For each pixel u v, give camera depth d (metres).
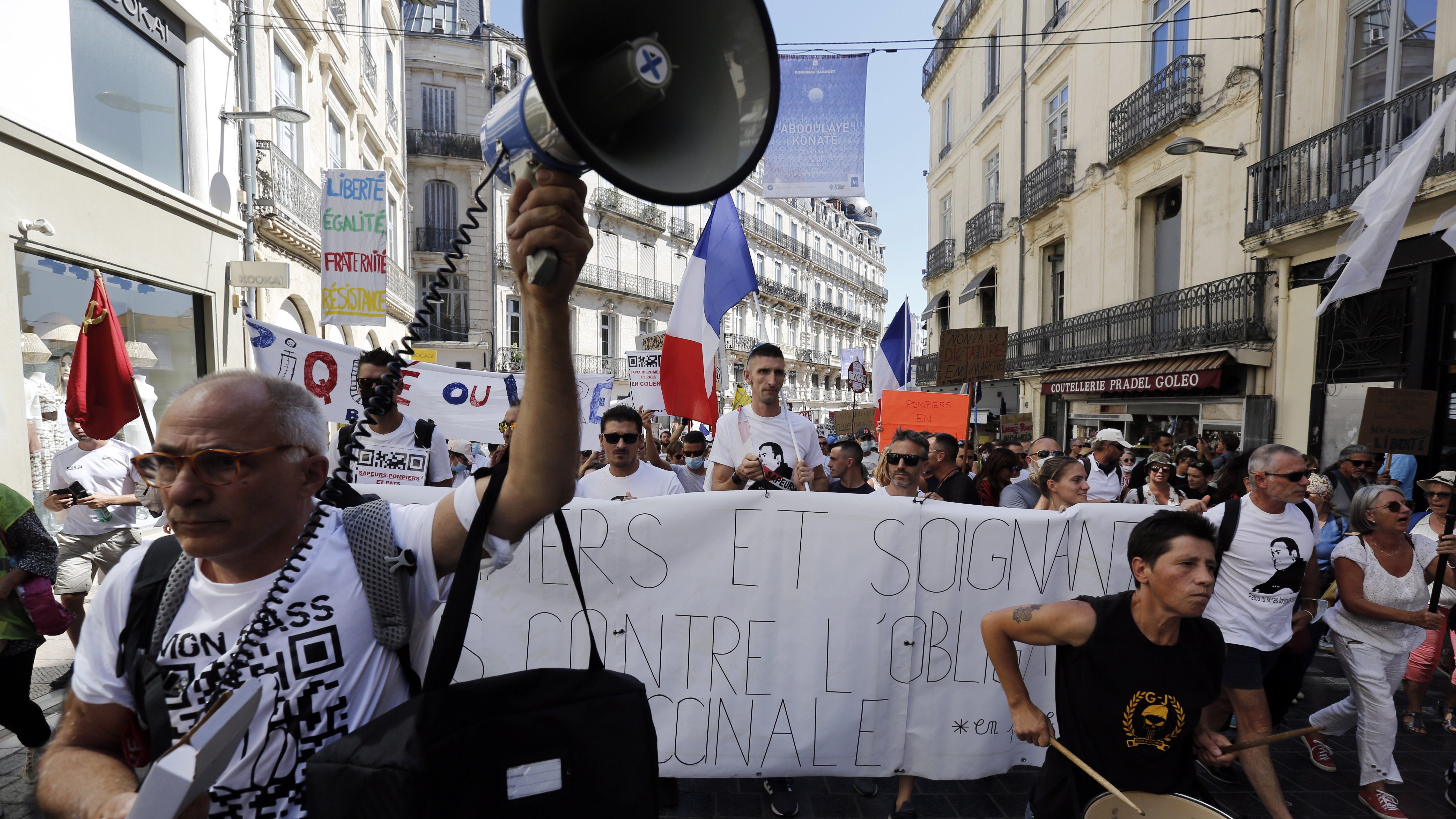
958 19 20.95
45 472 6.20
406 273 20.95
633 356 8.72
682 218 37.50
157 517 3.25
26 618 3.12
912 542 3.16
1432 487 4.44
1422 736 4.27
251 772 1.12
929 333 24.08
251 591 1.19
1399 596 3.36
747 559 3.09
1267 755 3.11
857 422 17.33
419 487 3.21
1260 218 9.53
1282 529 3.22
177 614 1.20
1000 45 18.14
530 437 1.16
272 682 1.15
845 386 58.22
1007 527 3.23
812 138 6.67
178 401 1.17
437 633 1.12
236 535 1.15
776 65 1.09
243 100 9.71
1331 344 8.80
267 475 1.17
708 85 1.12
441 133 27.42
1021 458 6.79
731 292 4.59
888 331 6.68
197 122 8.72
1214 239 10.71
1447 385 7.52
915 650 3.16
